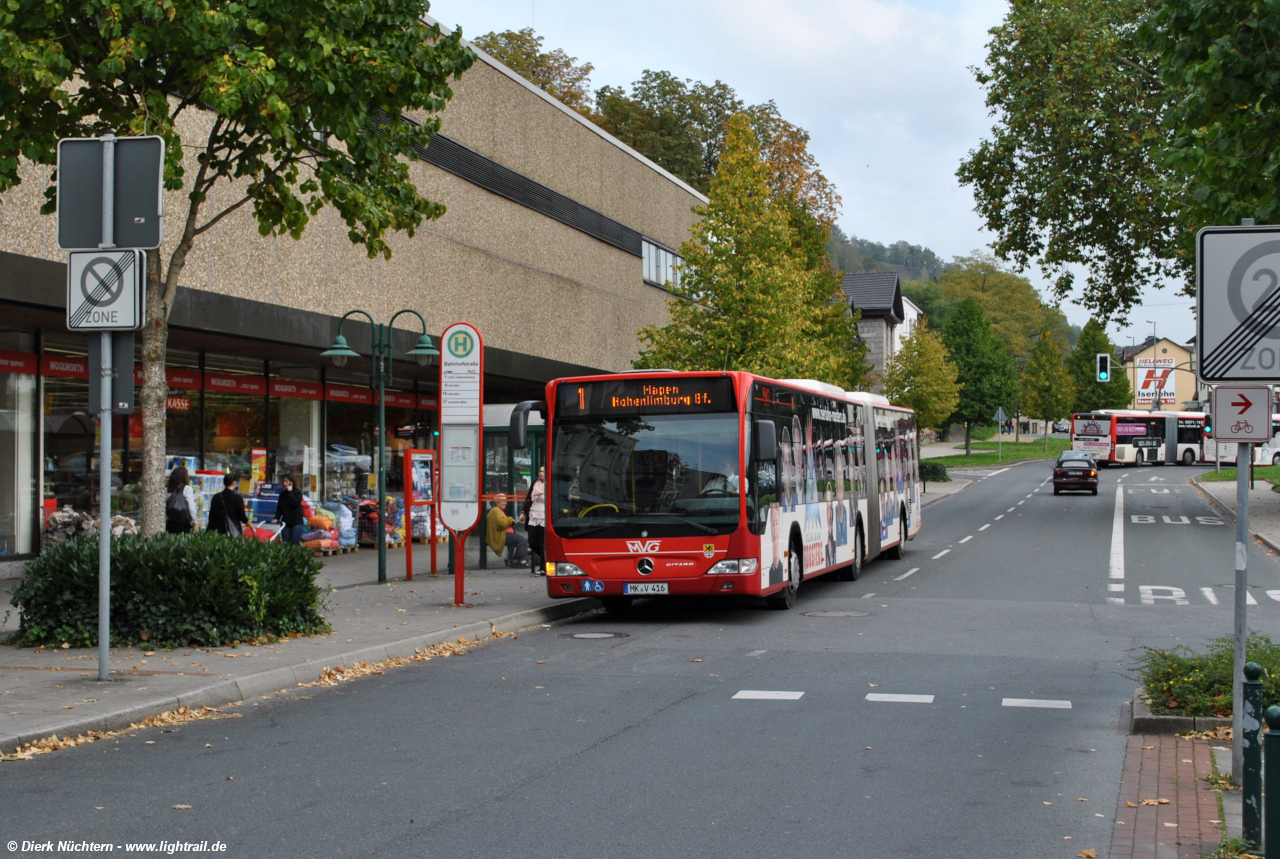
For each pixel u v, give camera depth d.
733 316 30.67
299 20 11.89
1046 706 9.35
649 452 14.84
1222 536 30.05
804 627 14.46
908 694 9.86
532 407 15.26
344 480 26.09
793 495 16.62
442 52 12.98
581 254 33.50
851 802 6.46
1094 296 35.97
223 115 11.68
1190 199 12.82
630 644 13.03
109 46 11.52
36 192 15.88
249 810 6.25
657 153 55.03
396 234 24.17
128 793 6.61
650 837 5.77
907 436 26.23
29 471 18.25
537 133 30.92
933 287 140.50
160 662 10.56
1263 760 5.36
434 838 5.74
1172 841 5.72
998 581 20.31
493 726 8.53
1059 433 133.00
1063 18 32.50
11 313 16.17
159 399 11.89
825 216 46.09
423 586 18.38
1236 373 6.46
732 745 7.90
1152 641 13.16
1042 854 5.53
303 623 12.66
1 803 6.39
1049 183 33.62
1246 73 10.79
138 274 9.48
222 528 16.70
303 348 21.30
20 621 11.98
